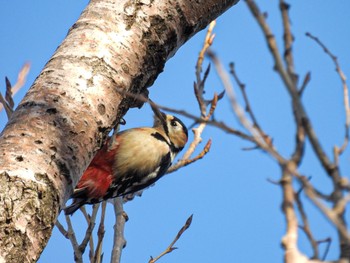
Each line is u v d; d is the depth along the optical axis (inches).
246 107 221.3
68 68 359.9
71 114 344.8
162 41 399.2
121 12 389.1
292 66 208.1
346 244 187.9
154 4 400.5
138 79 385.1
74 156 337.7
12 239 304.2
